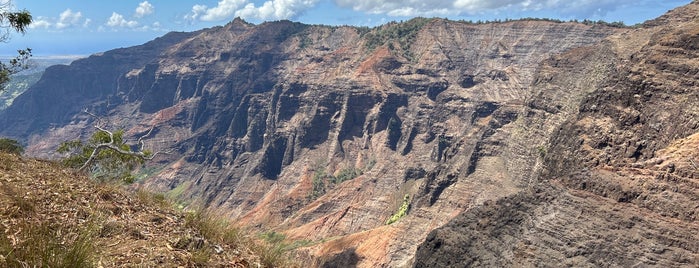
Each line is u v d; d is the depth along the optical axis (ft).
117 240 28.45
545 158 246.88
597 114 226.38
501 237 177.58
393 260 310.04
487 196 350.43
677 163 162.20
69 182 40.06
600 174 178.91
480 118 638.53
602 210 163.02
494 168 375.86
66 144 113.80
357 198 580.71
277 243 39.06
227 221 39.04
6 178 35.04
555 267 153.28
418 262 194.80
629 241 147.64
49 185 36.37
